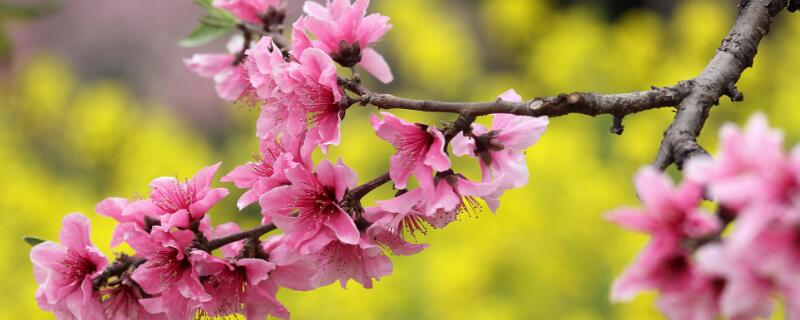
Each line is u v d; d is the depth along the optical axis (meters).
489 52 9.98
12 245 7.38
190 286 2.23
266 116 2.32
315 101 2.18
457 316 5.99
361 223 2.20
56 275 2.33
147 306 2.26
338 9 2.39
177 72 10.02
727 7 9.46
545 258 6.22
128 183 7.88
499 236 6.27
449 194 2.09
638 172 1.48
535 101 1.96
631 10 10.27
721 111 7.72
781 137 1.37
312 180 2.19
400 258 6.22
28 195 7.57
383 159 7.26
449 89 8.52
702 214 1.43
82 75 10.05
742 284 1.36
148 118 9.15
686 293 1.50
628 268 1.50
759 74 7.78
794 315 1.37
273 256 2.32
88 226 2.35
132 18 10.25
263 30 3.00
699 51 8.18
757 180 1.31
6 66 9.72
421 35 8.36
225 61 2.99
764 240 1.33
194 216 2.29
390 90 9.05
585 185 6.39
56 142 8.98
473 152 2.17
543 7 9.82
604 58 8.22
